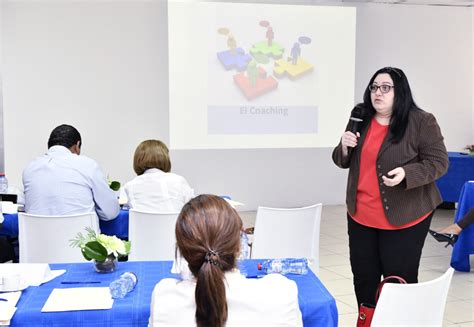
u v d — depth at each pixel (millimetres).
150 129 7207
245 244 2312
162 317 1438
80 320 1735
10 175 6844
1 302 1763
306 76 7051
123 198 4082
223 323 1386
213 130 6895
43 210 3287
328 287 4305
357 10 7781
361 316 2160
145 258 3162
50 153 3402
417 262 2729
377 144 2740
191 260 1398
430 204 2719
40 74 6836
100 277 2100
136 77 7109
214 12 6793
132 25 7043
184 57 6762
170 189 3434
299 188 7859
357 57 7848
